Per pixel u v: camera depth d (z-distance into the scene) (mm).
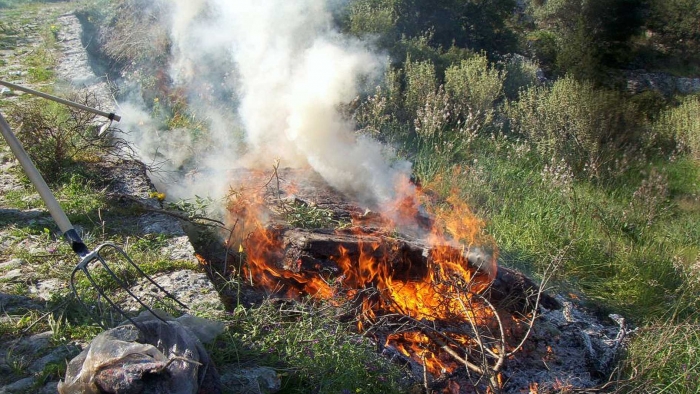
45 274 4359
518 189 8523
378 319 4383
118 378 2891
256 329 3877
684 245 8094
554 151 10781
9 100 9000
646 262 6828
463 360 4113
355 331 4230
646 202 8984
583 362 4758
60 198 5617
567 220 7473
